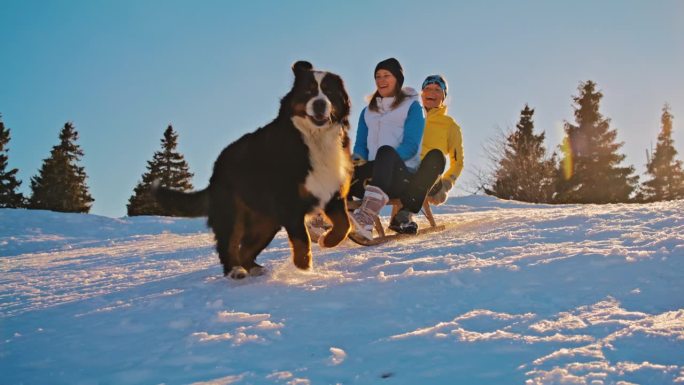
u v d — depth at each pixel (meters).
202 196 5.47
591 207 8.42
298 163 4.62
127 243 11.11
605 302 2.92
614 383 1.97
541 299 3.08
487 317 2.80
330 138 4.78
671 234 4.39
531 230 5.34
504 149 32.50
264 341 2.78
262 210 4.76
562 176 38.09
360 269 4.45
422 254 4.71
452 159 6.98
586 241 4.50
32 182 39.50
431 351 2.42
